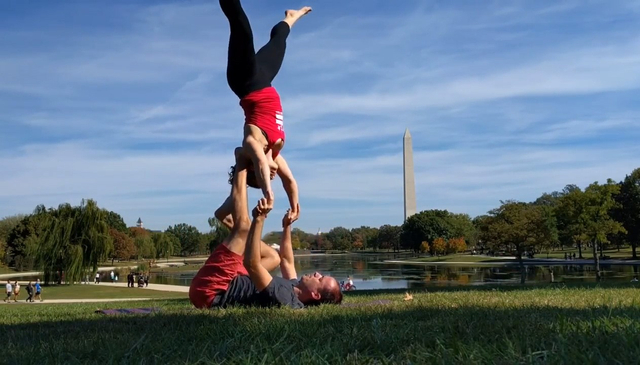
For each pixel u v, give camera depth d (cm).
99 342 331
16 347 330
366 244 13012
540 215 3759
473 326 344
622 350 241
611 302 515
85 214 3888
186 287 3466
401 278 4238
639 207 5188
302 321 398
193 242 11819
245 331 352
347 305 559
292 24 609
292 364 245
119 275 5547
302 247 11625
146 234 9100
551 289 1020
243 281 563
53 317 630
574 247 9112
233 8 514
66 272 3709
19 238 6172
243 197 564
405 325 363
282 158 587
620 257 6116
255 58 543
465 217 9375
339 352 270
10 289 2541
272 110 548
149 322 445
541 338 281
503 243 3809
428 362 241
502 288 1306
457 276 4291
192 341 328
